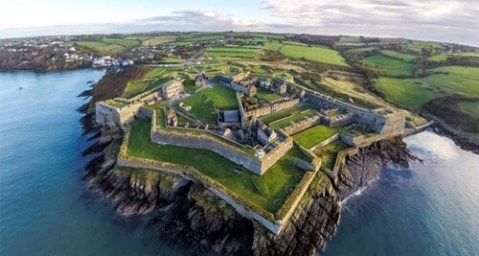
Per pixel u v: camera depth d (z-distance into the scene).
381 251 46.19
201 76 99.19
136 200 55.47
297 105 86.88
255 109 75.81
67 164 69.62
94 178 62.78
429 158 76.44
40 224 50.97
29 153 74.94
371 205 56.41
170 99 86.25
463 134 90.81
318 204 52.59
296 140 68.31
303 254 45.00
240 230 47.72
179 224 50.00
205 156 60.44
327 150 68.00
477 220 53.84
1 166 68.69
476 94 110.00
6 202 56.41
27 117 100.81
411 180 65.62
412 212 55.06
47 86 147.00
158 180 56.84
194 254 45.03
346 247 46.69
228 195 49.97
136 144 66.88
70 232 49.22
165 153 62.38
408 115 97.88
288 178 54.53
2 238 48.12
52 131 88.44
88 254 45.09
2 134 86.38
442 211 55.91
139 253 45.19
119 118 77.25
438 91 113.44
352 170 64.31
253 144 64.69
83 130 88.38
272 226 44.84
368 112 79.06
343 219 52.41
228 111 72.50
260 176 54.09
